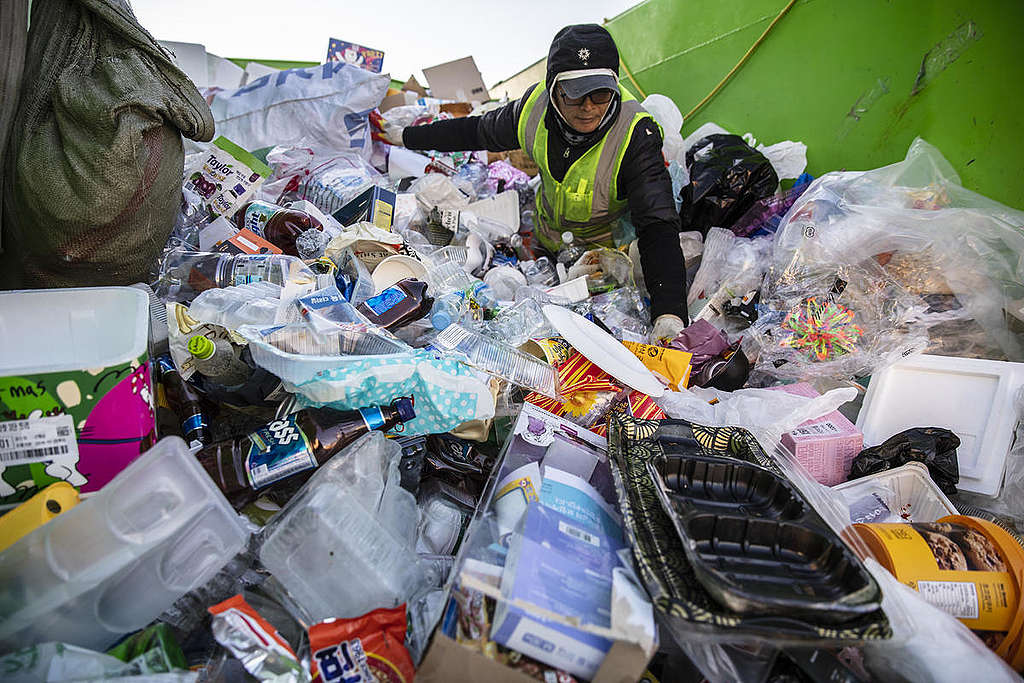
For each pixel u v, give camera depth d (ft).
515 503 4.43
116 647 3.29
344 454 4.36
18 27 4.67
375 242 6.32
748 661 3.43
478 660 3.25
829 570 3.37
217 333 4.91
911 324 6.78
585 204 8.25
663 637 3.98
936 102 8.02
